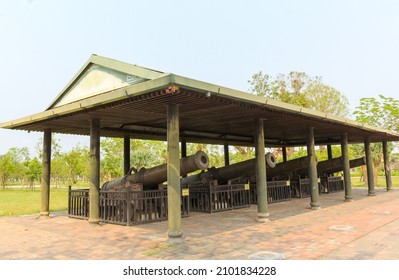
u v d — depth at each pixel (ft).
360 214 33.22
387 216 31.55
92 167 31.01
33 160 109.60
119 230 27.91
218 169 41.57
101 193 32.83
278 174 49.16
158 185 35.40
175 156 23.25
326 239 22.02
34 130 38.27
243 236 23.82
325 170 61.21
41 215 37.88
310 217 32.19
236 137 52.65
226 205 39.58
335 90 93.35
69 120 31.68
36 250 21.48
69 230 28.91
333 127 41.47
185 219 33.12
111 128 38.17
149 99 22.09
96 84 29.32
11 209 48.91
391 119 83.92
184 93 20.39
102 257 19.11
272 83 92.38
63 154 111.86
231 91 21.71
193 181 42.75
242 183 45.39
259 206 30.81
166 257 18.67
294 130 44.09
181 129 42.52
